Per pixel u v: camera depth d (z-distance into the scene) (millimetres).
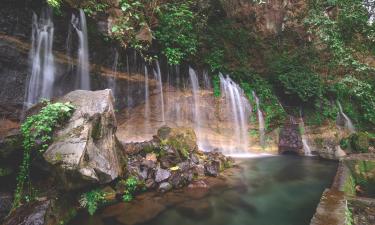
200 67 11312
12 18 6430
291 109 12734
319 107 12703
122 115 9141
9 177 4883
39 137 4941
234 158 10250
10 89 6441
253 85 12477
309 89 12359
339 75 14742
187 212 5523
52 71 7320
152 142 7590
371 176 6988
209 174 7660
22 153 4941
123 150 6559
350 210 4629
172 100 10414
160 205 5742
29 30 6754
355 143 10883
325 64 14906
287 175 8445
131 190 6051
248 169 8891
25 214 4254
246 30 15211
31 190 4793
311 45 15656
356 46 15766
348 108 13656
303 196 6676
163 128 8344
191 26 10828
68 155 4723
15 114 6465
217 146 10695
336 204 4523
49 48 7215
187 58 10719
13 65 6500
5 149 4789
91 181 4938
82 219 4961
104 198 5512
